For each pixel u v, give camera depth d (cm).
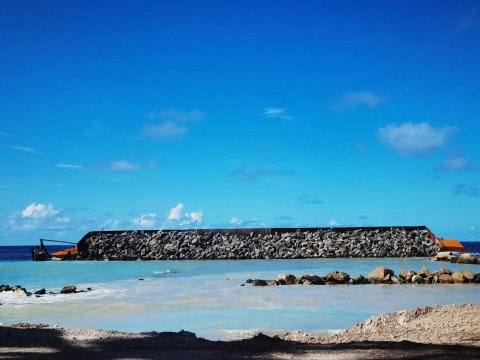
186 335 1092
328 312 1648
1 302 1920
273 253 5262
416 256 5291
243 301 1922
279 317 1550
